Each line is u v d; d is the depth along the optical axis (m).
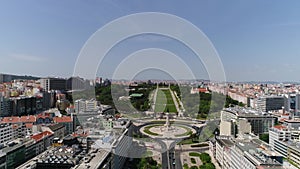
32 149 183.88
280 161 137.25
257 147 158.62
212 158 199.75
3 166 152.00
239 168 153.75
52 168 135.62
